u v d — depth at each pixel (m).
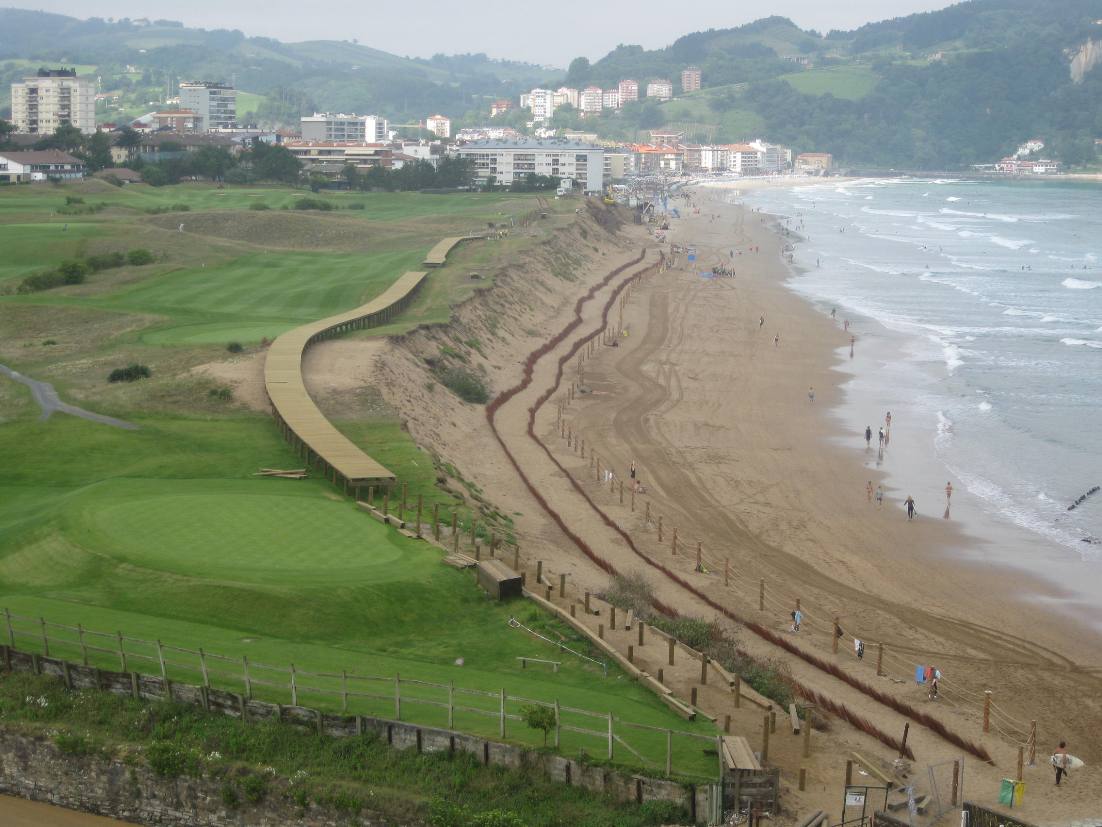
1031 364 132.12
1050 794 45.09
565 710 44.75
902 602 67.31
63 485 74.75
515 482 85.56
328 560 59.38
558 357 131.50
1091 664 59.31
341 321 112.94
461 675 48.16
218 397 93.62
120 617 51.44
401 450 80.44
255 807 40.53
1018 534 79.69
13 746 43.41
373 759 41.44
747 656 55.38
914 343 143.88
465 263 161.00
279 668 46.59
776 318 160.00
